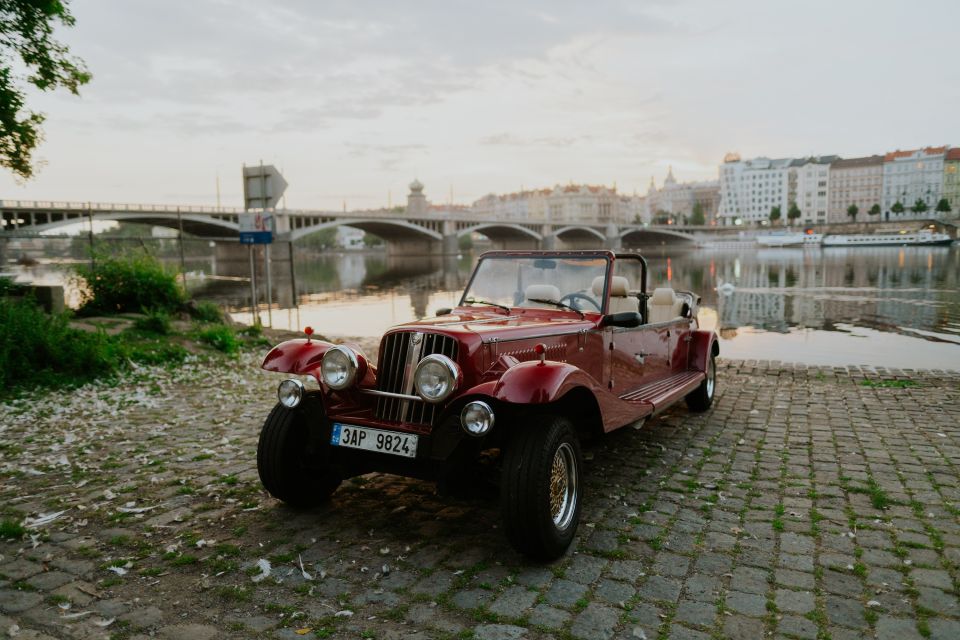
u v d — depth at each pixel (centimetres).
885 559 328
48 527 375
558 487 338
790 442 548
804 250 9038
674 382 562
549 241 9838
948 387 788
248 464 494
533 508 311
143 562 331
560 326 411
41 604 289
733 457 507
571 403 390
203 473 473
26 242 1317
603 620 273
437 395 326
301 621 275
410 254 10212
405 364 363
